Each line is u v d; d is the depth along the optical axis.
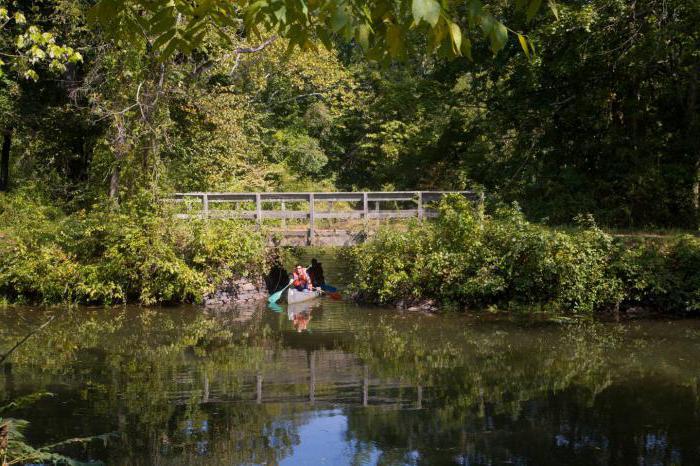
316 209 30.14
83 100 22.89
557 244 14.34
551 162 21.11
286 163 36.03
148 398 7.96
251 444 6.40
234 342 11.45
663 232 17.48
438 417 7.24
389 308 15.28
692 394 8.08
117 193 18.70
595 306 14.30
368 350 10.73
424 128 32.66
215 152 25.17
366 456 6.09
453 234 15.36
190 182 23.66
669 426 6.92
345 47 36.81
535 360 9.92
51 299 15.79
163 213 16.59
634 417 7.21
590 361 9.82
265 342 11.45
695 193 19.27
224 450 6.22
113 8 2.80
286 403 7.78
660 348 10.72
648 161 19.41
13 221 18.05
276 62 28.56
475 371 9.26
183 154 23.53
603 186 19.84
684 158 19.81
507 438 6.57
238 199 17.81
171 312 14.90
